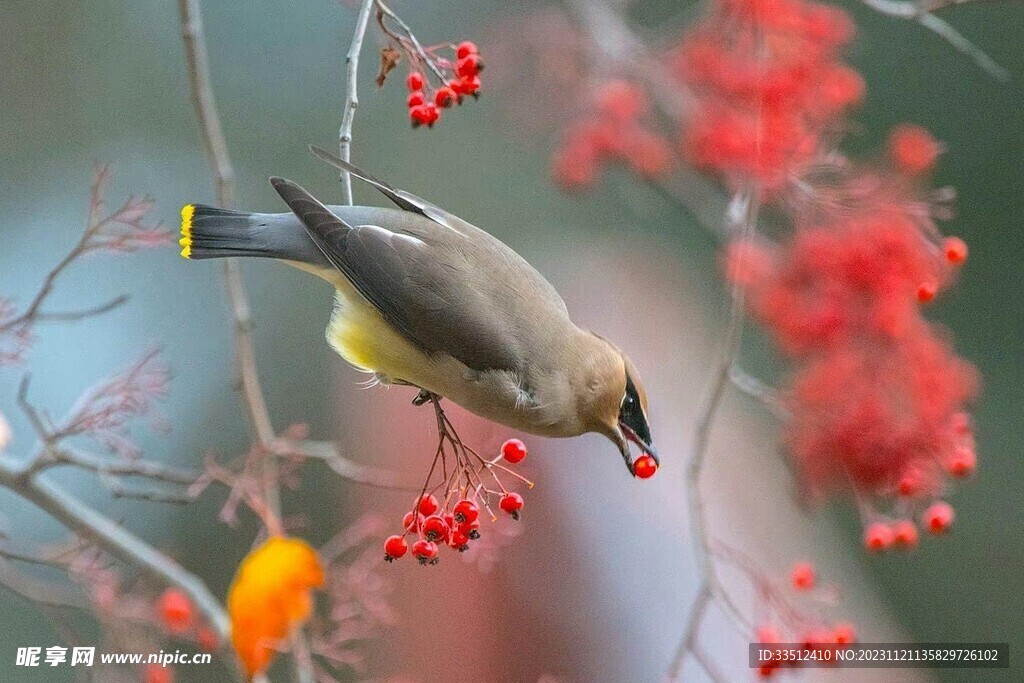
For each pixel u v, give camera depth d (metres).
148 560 8.87
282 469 9.11
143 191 16.38
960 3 9.96
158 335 15.49
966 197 17.19
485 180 17.36
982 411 16.64
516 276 8.63
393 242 8.39
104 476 8.62
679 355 15.31
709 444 13.87
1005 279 17.05
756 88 11.09
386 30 8.09
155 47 17.05
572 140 13.19
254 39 17.19
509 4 15.33
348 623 9.09
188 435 14.78
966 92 17.20
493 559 9.48
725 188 12.49
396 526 12.27
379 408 14.11
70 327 15.15
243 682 8.66
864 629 13.05
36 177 16.33
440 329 8.29
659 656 11.23
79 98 16.72
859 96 11.18
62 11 16.78
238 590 8.66
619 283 16.27
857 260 10.38
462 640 11.23
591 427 8.83
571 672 11.20
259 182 16.78
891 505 10.76
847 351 10.33
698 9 14.77
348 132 8.09
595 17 13.27
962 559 15.94
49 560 8.55
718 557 9.31
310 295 16.00
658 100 13.61
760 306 10.80
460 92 8.16
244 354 8.98
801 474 10.05
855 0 17.05
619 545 12.02
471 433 12.62
